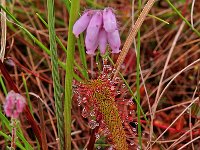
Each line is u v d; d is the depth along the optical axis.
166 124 0.15
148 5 0.10
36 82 0.15
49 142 0.14
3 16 0.12
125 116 0.10
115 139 0.09
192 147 0.13
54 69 0.09
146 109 0.15
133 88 0.15
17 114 0.07
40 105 0.09
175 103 0.15
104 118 0.09
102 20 0.08
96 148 0.12
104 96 0.09
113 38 0.08
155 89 0.14
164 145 0.14
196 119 0.14
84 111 0.10
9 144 0.13
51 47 0.09
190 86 0.15
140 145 0.11
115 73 0.10
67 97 0.09
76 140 0.14
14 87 0.09
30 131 0.14
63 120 0.10
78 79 0.12
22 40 0.15
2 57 0.13
